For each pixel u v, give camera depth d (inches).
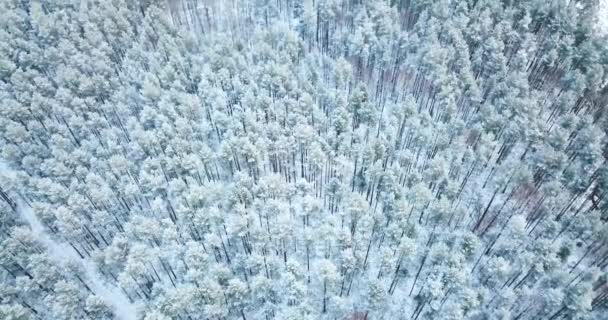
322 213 2778.1
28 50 3740.2
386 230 2347.4
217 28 4635.8
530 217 2758.4
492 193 2947.8
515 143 3088.1
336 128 2972.4
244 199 2524.6
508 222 2753.4
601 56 3565.5
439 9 3927.2
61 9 4320.9
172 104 3174.2
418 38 3762.3
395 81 3843.5
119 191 2691.9
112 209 2736.2
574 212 2760.8
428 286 2204.7
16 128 2947.8
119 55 3956.7
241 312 2316.7
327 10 4013.3
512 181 2760.8
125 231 2546.8
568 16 3794.3
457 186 2544.3
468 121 3265.3
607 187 2647.6
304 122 2883.9
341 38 4067.4
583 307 2052.2
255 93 3307.1
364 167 2778.1
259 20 4547.2
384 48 3639.3
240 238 2532.0
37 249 2504.9
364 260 2399.1
